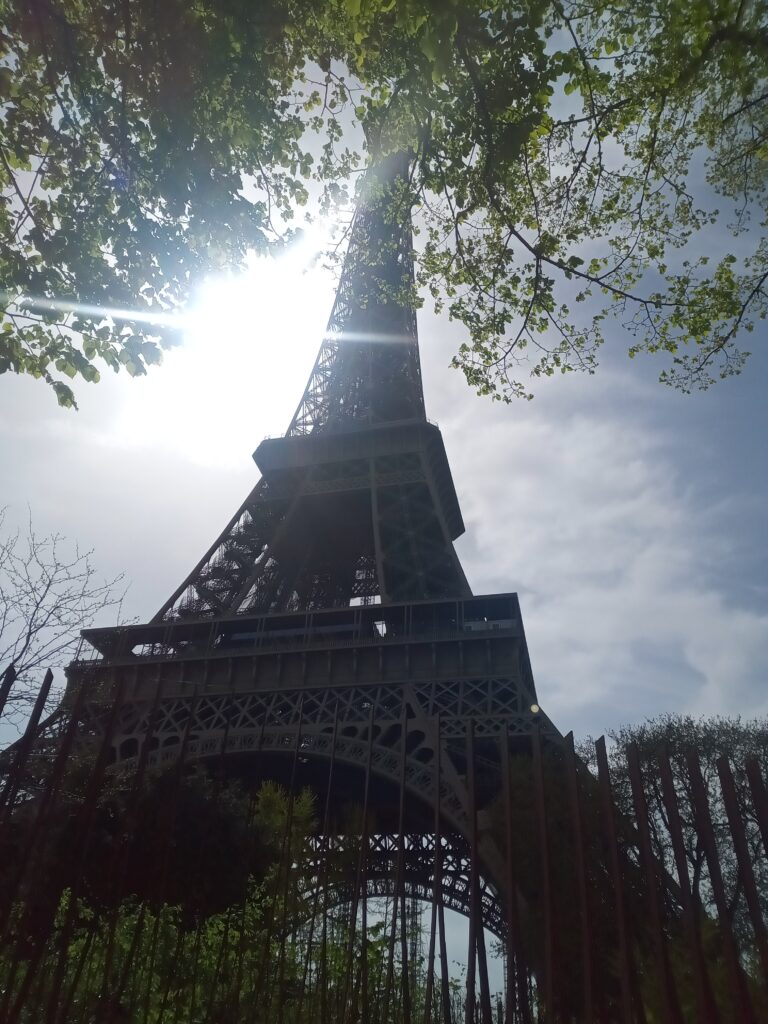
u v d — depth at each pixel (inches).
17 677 671.1
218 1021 780.6
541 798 544.7
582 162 872.3
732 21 684.7
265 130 891.4
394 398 4480.8
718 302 890.1
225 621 3309.5
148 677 3120.1
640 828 486.3
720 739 2252.7
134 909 1037.2
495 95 758.5
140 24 751.1
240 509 4060.0
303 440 4207.7
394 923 672.4
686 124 828.6
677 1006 440.5
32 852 583.2
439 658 2898.6
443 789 2367.1
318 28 828.6
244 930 860.0
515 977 557.6
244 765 2987.2
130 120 815.1
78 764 1210.6
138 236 805.9
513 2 719.7
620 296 889.5
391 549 3538.4
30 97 773.9
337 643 3009.4
